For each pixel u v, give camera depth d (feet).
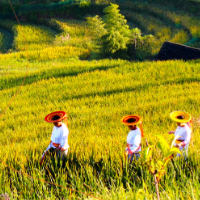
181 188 25.35
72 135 49.47
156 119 56.59
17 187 27.63
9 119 67.31
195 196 22.49
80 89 90.07
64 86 93.04
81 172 28.50
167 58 161.38
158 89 82.02
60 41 252.21
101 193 25.89
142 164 28.55
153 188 25.72
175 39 246.47
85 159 31.71
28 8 304.50
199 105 63.52
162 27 271.49
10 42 264.31
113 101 74.84
